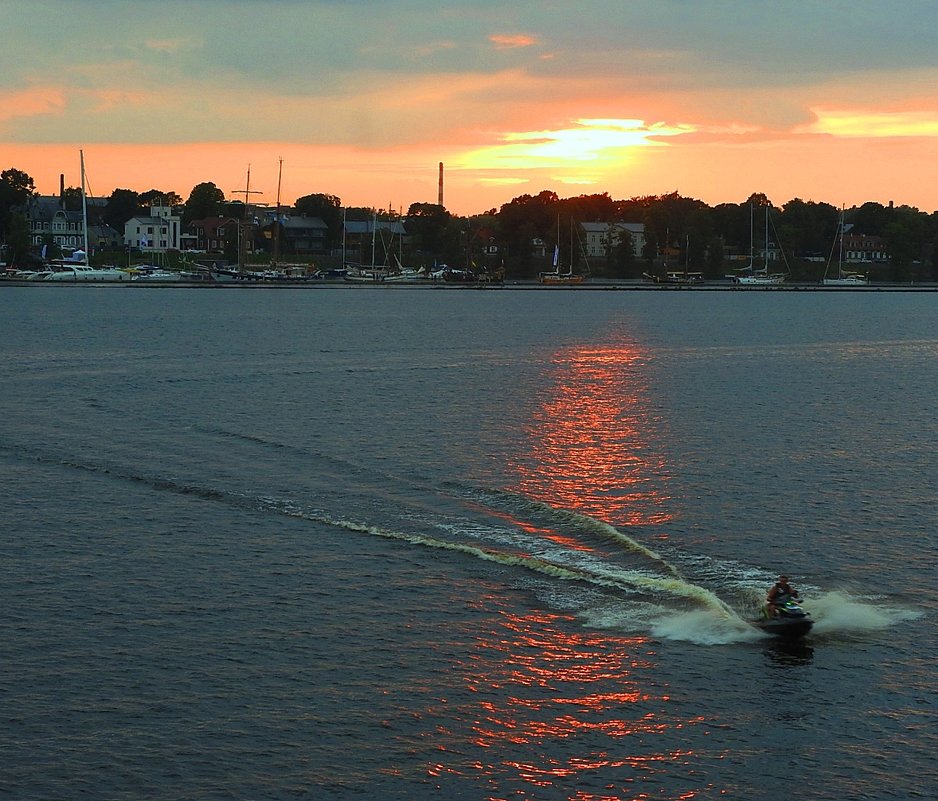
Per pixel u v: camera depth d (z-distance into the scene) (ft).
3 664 124.06
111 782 102.68
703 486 207.21
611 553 164.25
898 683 122.83
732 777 105.19
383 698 118.01
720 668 126.00
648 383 372.17
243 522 178.29
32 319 627.05
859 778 105.09
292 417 281.74
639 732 112.47
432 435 257.96
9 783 102.06
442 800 101.30
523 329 609.83
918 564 160.35
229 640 131.44
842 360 467.11
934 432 271.90
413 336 550.77
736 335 591.37
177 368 394.32
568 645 131.13
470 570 155.63
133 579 151.33
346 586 149.07
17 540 167.73
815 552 165.68
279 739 109.91
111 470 213.87
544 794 102.47
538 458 232.12
